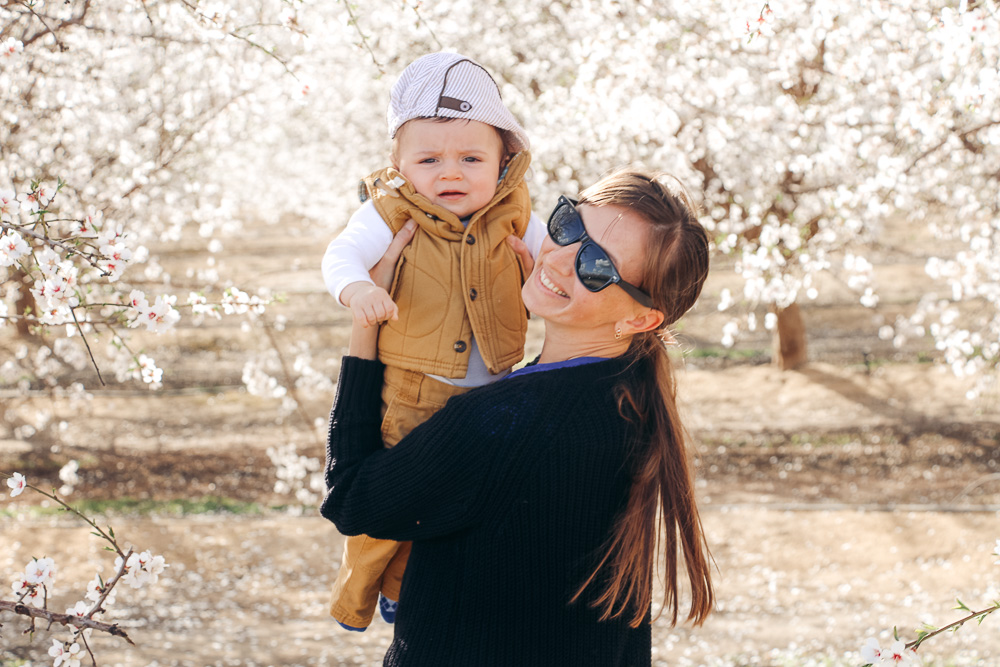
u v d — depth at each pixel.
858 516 9.11
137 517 9.19
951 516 8.95
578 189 8.57
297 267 19.64
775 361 13.67
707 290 15.41
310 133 11.94
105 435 11.53
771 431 11.56
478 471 1.35
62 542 8.42
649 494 1.42
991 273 7.06
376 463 1.43
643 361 1.53
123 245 2.13
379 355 1.65
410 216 1.68
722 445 11.25
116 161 7.25
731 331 7.81
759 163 7.79
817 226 8.96
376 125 10.78
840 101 6.53
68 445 11.12
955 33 4.07
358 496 1.42
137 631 6.62
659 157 6.68
